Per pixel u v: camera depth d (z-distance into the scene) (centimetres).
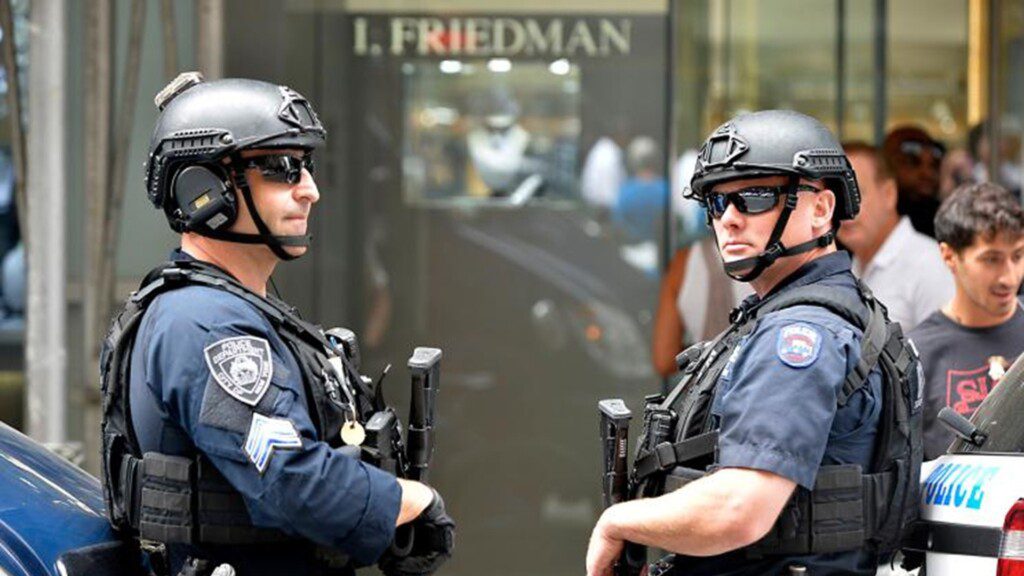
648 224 1420
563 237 1425
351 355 663
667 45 1411
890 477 605
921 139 1283
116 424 612
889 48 1404
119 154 1145
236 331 584
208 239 610
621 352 1424
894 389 604
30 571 584
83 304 1229
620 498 645
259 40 1264
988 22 1398
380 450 612
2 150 1305
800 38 1408
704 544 586
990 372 834
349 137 1409
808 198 613
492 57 1416
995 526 605
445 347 1431
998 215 813
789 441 573
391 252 1420
